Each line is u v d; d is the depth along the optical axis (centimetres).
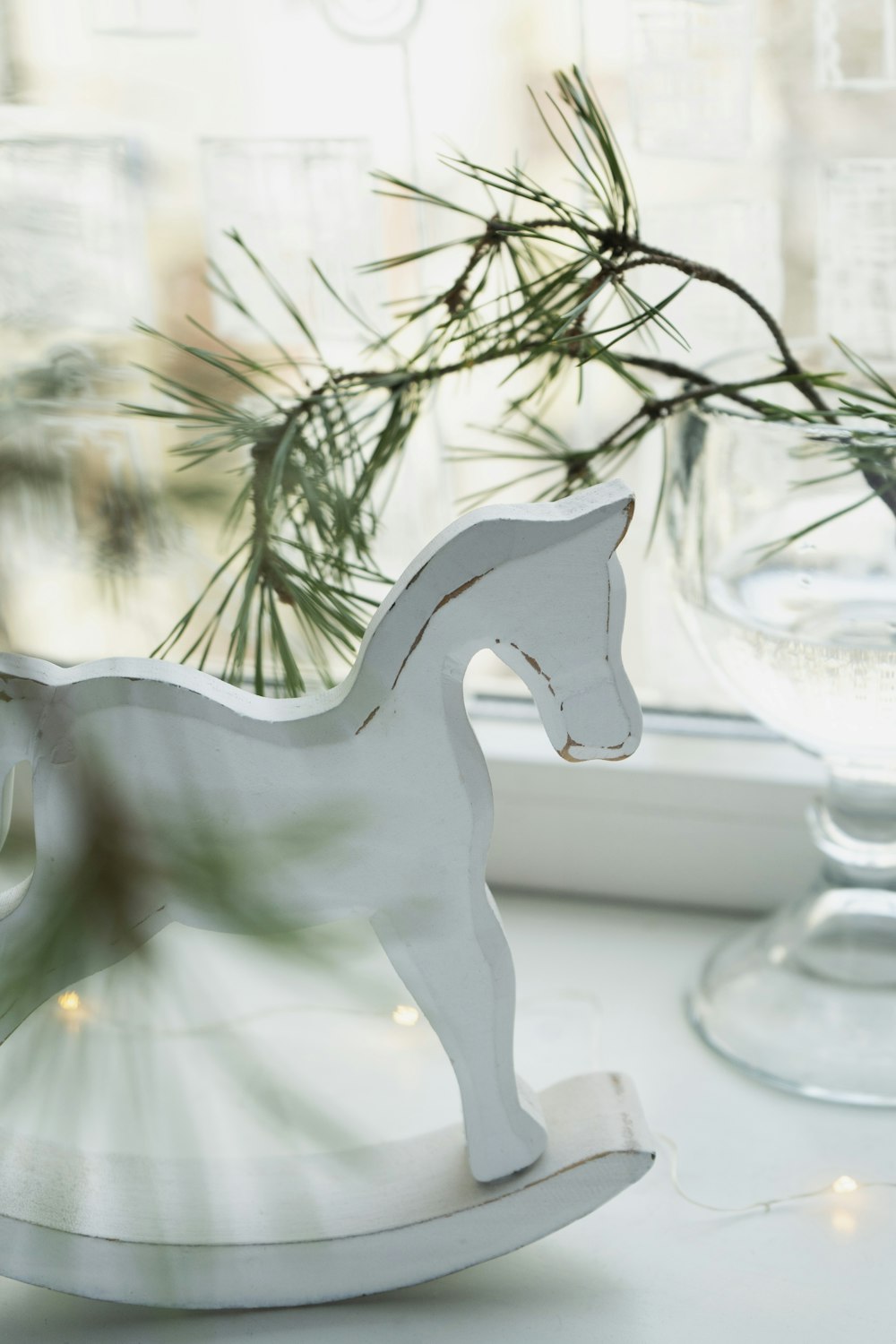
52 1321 49
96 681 42
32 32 69
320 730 43
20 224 72
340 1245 48
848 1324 48
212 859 36
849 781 62
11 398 68
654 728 74
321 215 70
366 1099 60
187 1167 51
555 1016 65
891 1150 56
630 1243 52
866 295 67
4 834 45
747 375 68
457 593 42
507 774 72
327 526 57
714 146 66
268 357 73
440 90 67
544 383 61
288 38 68
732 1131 58
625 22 65
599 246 55
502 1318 49
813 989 63
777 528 55
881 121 64
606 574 42
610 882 73
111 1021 38
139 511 52
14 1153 50
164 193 71
